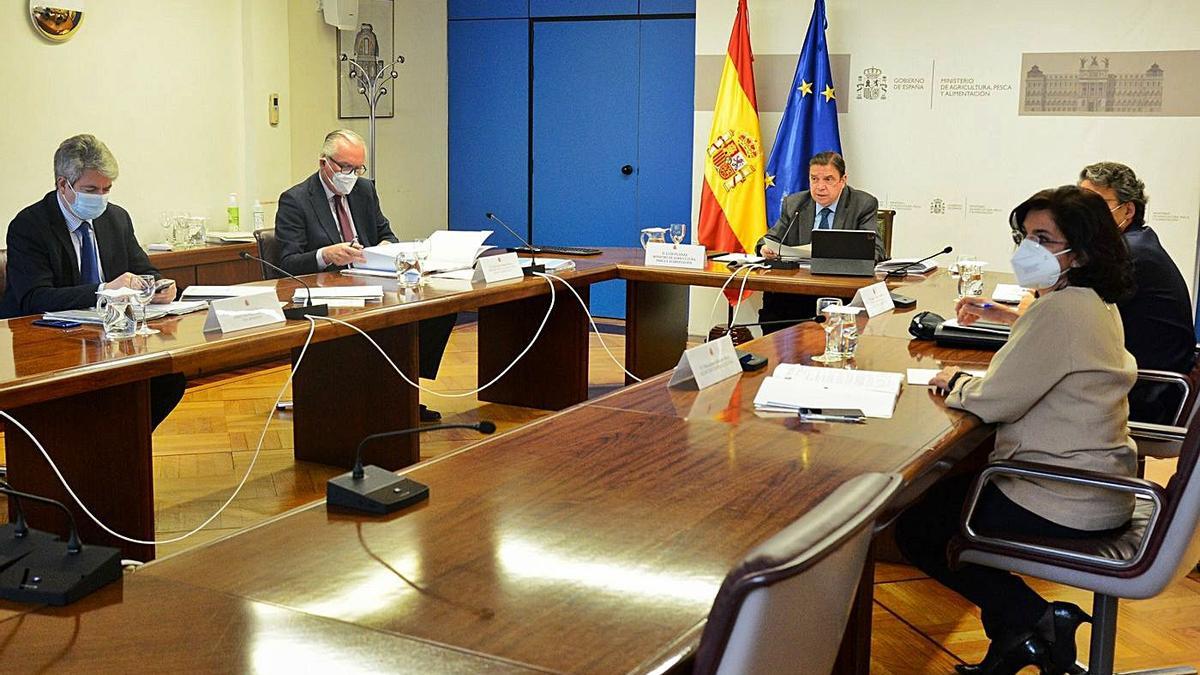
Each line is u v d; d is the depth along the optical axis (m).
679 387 2.92
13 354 3.00
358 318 3.67
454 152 8.38
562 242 8.12
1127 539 2.46
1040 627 2.61
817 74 6.64
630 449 2.33
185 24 6.37
